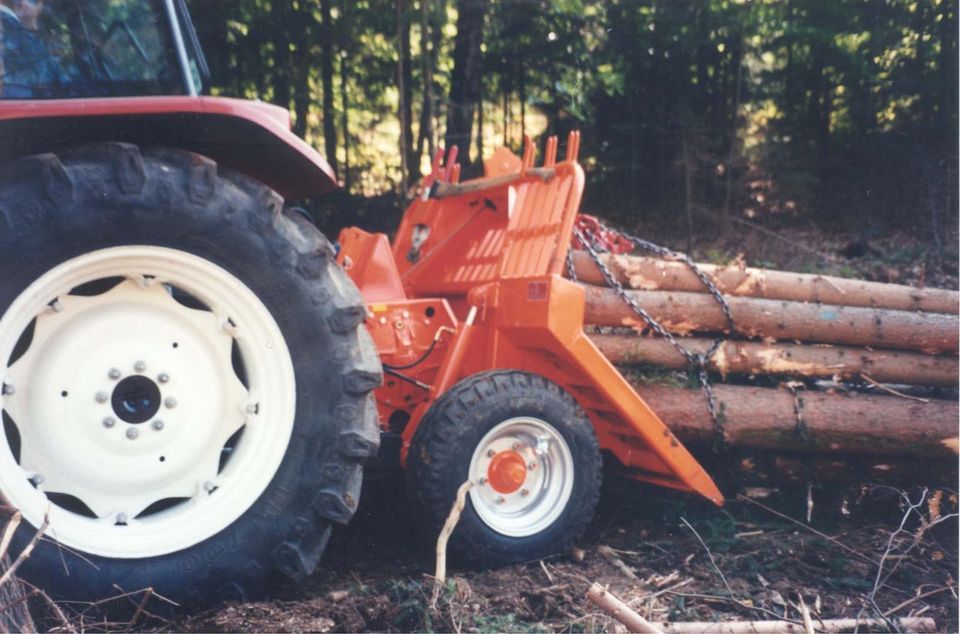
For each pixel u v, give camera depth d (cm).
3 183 272
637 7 1227
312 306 303
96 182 277
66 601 276
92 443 286
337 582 330
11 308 271
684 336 452
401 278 476
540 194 416
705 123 1341
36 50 307
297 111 1204
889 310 457
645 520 429
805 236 1230
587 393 405
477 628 295
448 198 479
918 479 448
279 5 1162
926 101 1314
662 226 1293
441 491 350
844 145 1359
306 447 302
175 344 297
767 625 291
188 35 412
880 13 1305
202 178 290
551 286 373
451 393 363
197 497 298
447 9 1158
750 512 441
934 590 346
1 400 273
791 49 1371
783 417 433
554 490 375
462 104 1127
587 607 317
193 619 286
